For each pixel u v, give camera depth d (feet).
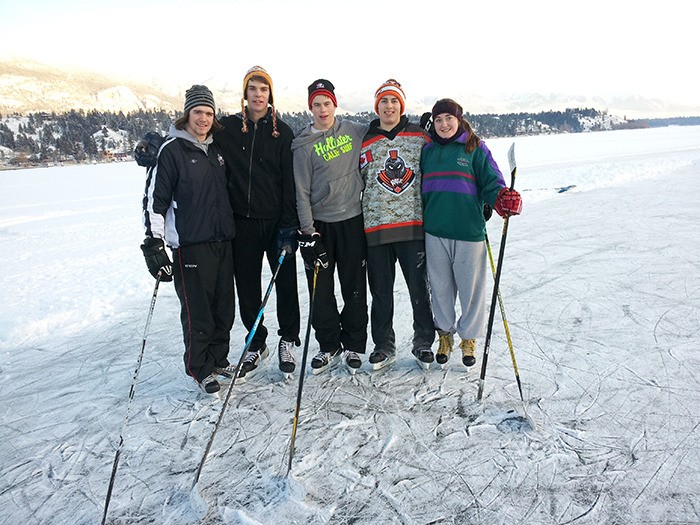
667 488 6.68
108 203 50.60
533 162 70.13
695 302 13.20
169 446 8.48
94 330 14.30
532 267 17.40
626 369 9.96
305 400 9.64
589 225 23.29
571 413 8.56
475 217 9.45
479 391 9.16
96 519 6.92
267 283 17.74
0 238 32.35
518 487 6.92
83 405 10.08
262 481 7.43
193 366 9.63
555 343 11.39
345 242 9.82
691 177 37.93
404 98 9.46
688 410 8.43
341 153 9.47
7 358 12.65
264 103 9.26
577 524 6.23
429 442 8.06
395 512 6.64
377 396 9.60
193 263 9.26
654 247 18.63
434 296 9.98
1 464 8.26
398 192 9.61
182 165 8.96
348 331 10.48
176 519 6.82
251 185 9.55
